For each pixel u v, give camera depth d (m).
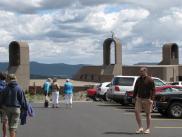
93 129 17.48
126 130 17.14
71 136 15.48
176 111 22.28
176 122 20.33
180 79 56.22
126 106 31.36
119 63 51.62
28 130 17.20
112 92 32.09
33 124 19.33
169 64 59.06
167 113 22.47
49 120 21.11
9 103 13.05
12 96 13.08
